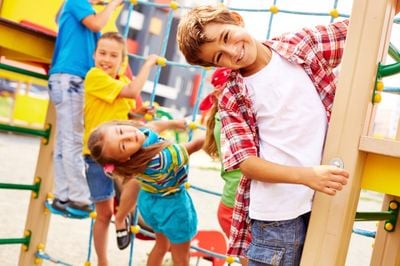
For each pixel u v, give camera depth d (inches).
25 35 92.3
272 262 52.6
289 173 48.7
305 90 53.1
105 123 77.6
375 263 72.8
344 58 48.7
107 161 74.5
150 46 398.9
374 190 47.5
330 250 47.5
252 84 54.3
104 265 94.5
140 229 94.7
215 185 205.6
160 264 86.7
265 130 53.8
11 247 112.4
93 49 98.5
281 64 54.1
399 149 44.3
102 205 92.7
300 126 52.1
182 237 79.9
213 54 52.9
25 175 186.7
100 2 110.3
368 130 49.4
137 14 391.9
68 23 95.4
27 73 95.7
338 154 48.0
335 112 48.6
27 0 122.9
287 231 52.4
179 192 80.1
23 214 136.9
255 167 51.3
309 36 55.1
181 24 55.9
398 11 50.8
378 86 48.2
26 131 96.2
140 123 78.5
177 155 75.5
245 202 58.0
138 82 91.4
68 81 93.5
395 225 71.6
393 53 64.0
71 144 93.3
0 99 363.9
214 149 79.8
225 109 55.4
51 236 125.9
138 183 86.6
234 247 58.2
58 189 93.8
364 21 48.0
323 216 48.2
